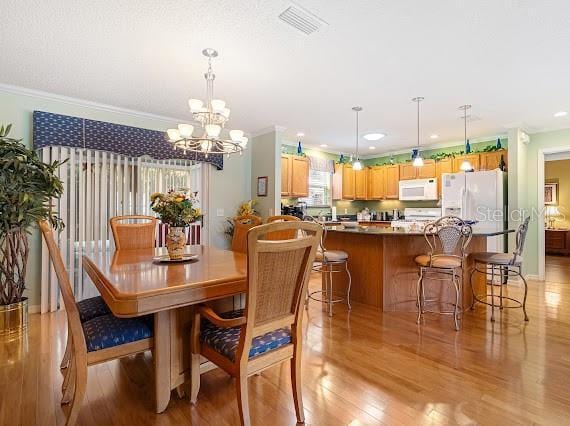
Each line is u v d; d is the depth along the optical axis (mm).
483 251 3941
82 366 1536
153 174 4344
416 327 3018
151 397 1875
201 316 1755
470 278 3697
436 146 6211
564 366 2250
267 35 2363
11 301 2855
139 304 1398
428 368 2225
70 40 2443
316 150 6566
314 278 5133
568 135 4762
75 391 1525
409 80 3164
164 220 2299
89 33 2344
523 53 2604
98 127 3832
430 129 5059
